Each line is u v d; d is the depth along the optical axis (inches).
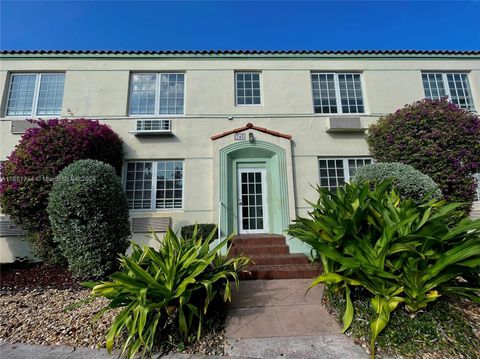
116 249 206.4
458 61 358.3
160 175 319.3
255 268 216.1
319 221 138.6
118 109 324.8
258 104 343.3
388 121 299.4
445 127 271.0
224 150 314.5
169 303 122.8
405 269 116.0
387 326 114.3
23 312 153.1
